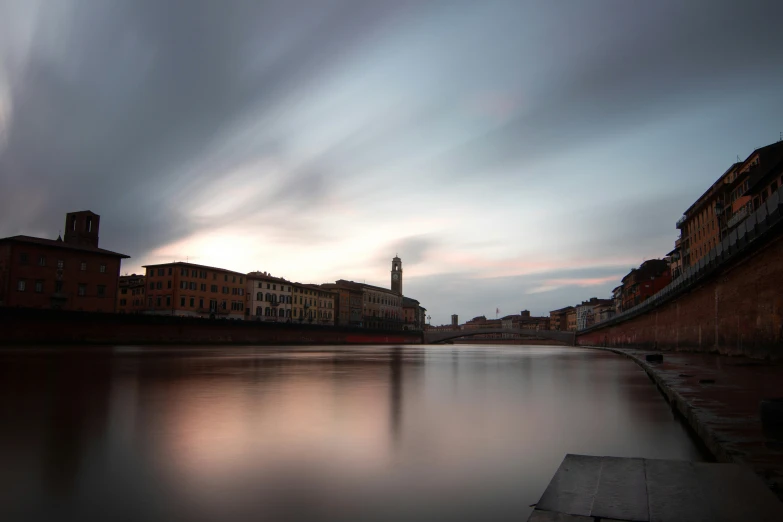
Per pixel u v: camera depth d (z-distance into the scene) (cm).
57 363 3158
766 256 2745
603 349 9106
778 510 440
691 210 9169
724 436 816
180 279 10950
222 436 1018
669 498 474
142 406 1404
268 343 10344
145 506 621
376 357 5072
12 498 647
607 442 981
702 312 4125
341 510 613
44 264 8169
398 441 982
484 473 770
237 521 574
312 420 1203
